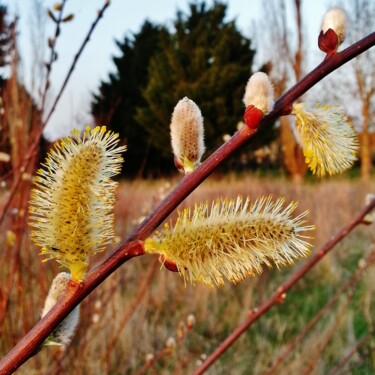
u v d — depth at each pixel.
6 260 3.21
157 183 9.59
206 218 1.02
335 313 5.23
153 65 23.77
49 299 1.02
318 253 2.31
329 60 1.08
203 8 24.34
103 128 1.01
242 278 1.00
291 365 4.05
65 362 3.44
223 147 1.03
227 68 20.92
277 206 1.05
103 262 0.97
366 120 19.31
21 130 3.24
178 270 0.99
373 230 8.32
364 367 4.14
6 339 3.01
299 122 1.15
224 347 2.08
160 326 4.62
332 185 10.20
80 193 0.94
